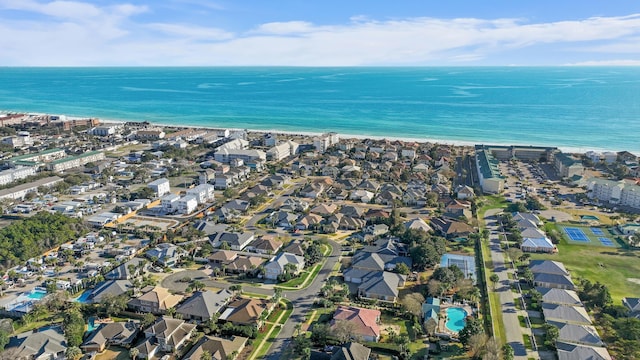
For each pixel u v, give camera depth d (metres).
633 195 196.88
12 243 146.50
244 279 136.38
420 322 112.44
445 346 102.31
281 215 183.88
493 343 96.50
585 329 103.00
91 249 155.25
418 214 192.12
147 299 117.00
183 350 101.44
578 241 160.75
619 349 99.44
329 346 102.19
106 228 173.12
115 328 106.31
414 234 156.25
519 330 108.25
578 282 130.25
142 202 199.00
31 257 145.88
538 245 153.12
